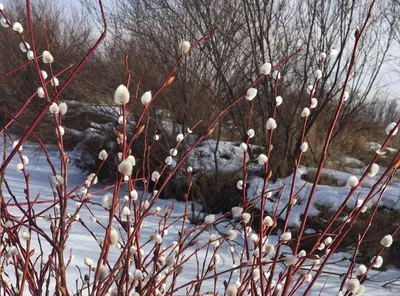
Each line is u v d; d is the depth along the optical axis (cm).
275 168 666
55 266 127
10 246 129
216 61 699
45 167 883
